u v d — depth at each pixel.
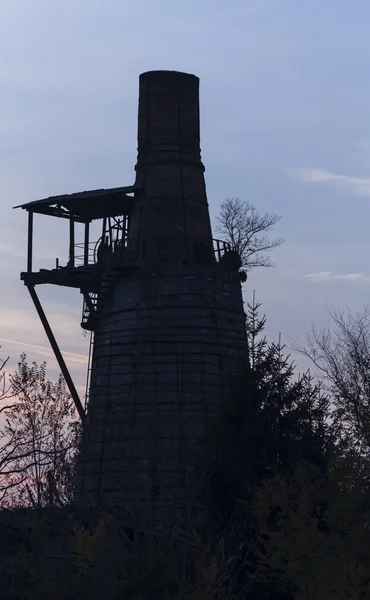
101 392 44.81
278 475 24.27
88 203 48.19
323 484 23.88
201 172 47.94
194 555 27.38
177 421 41.66
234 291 46.97
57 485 30.17
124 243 47.16
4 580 25.73
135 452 40.25
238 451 30.44
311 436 31.12
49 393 29.44
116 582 24.77
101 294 47.03
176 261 45.81
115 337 45.41
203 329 44.94
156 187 46.94
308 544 20.91
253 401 31.42
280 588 25.53
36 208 49.38
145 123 47.94
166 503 35.41
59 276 48.47
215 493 30.17
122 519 31.72
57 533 27.72
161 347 44.34
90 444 41.88
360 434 27.12
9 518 27.38
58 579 24.89
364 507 20.81
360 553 20.06
